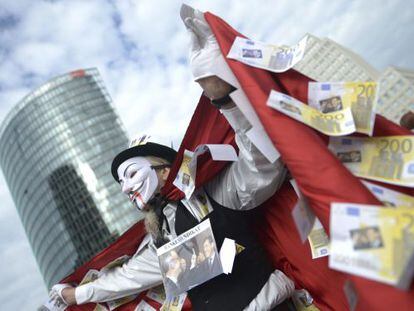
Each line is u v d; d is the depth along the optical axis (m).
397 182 1.63
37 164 63.66
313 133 1.72
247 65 1.93
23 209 67.50
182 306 2.79
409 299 1.32
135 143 2.94
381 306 1.36
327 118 1.78
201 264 2.31
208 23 2.07
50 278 62.62
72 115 64.12
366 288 1.40
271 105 1.76
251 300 2.29
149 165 2.82
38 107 65.69
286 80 1.96
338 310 2.23
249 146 2.05
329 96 1.82
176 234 2.56
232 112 2.06
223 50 1.98
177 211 2.60
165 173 2.86
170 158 2.98
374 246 1.27
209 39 2.11
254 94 1.84
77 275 3.23
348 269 1.30
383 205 1.53
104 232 57.19
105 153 62.00
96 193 59.06
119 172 2.85
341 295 2.20
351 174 1.59
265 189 2.21
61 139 62.81
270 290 2.32
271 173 2.14
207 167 2.43
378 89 1.69
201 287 2.40
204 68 2.03
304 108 1.78
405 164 1.64
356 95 1.75
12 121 68.12
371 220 1.32
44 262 63.62
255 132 1.91
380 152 1.73
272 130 1.76
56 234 60.47
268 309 2.28
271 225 2.49
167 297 2.86
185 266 2.37
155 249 2.91
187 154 2.54
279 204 2.43
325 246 2.21
